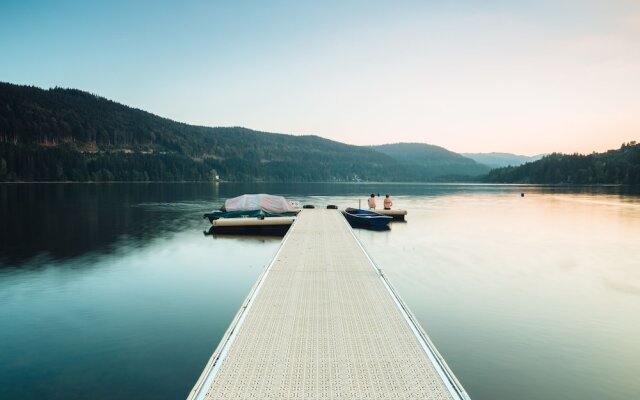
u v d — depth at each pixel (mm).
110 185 119562
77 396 8016
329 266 14930
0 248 22469
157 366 9195
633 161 156000
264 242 25469
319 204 56125
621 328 11352
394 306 10711
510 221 36094
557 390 8242
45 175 132375
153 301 13672
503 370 8992
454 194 88438
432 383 7129
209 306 13203
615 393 8156
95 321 11867
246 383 7066
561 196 77438
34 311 12695
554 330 11180
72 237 26156
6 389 8266
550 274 17188
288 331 9125
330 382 7121
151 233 28141
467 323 11617
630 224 34031
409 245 24047
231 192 86688
